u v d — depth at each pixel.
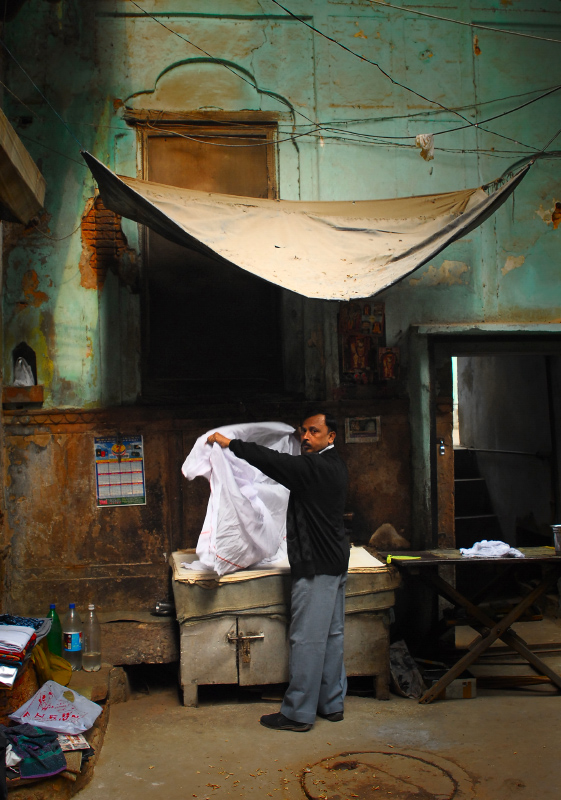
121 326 5.09
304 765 3.52
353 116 5.39
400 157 5.43
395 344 5.38
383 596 4.37
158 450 5.06
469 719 4.07
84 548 4.98
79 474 5.00
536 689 4.56
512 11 5.57
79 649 4.35
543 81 5.58
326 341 5.30
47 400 5.00
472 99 5.50
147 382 5.16
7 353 4.98
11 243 5.02
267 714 4.18
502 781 3.34
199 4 5.29
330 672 4.09
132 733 3.95
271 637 4.30
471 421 8.87
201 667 4.27
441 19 5.14
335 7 5.42
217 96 5.30
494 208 4.57
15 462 4.94
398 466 5.33
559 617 6.09
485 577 7.24
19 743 3.20
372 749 3.69
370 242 4.56
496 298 5.47
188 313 5.25
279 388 5.31
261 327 5.33
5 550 4.76
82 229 5.09
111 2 5.21
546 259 5.54
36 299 5.02
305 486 3.98
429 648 4.96
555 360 6.29
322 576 4.00
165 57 5.25
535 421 6.82
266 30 5.35
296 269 4.18
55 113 4.94
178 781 3.38
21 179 3.66
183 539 5.07
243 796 3.23
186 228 4.20
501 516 7.70
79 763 3.26
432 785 3.30
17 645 3.41
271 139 5.35
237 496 4.29
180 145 5.28
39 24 5.13
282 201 4.83
